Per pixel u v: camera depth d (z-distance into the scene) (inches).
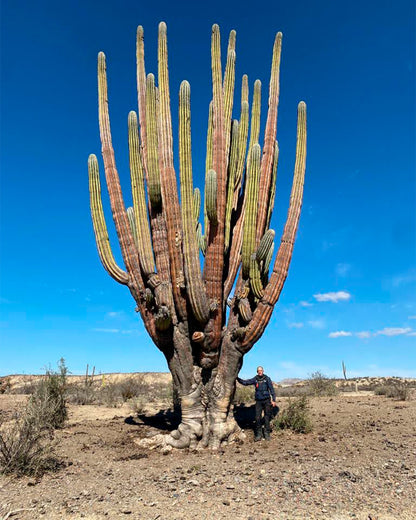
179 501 189.5
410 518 165.6
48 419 302.7
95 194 354.6
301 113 341.7
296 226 332.5
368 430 351.3
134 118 346.0
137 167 341.7
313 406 487.8
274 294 321.1
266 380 337.4
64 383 424.5
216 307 311.7
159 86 325.7
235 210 385.7
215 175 302.5
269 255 347.9
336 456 269.0
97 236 352.2
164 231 341.4
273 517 168.1
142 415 480.7
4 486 219.1
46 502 193.8
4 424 337.4
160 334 327.6
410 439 314.0
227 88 372.5
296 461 258.4
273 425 377.7
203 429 317.4
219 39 327.9
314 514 170.6
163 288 328.8
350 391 826.8
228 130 366.9
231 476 227.1
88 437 345.1
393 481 213.0
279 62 366.9
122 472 245.4
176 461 271.6
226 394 325.1
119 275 350.0
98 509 182.7
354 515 169.2
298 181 337.7
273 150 360.2
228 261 362.6
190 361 326.6
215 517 169.2
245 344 324.8
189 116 303.3
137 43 381.7
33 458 245.4
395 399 563.2
